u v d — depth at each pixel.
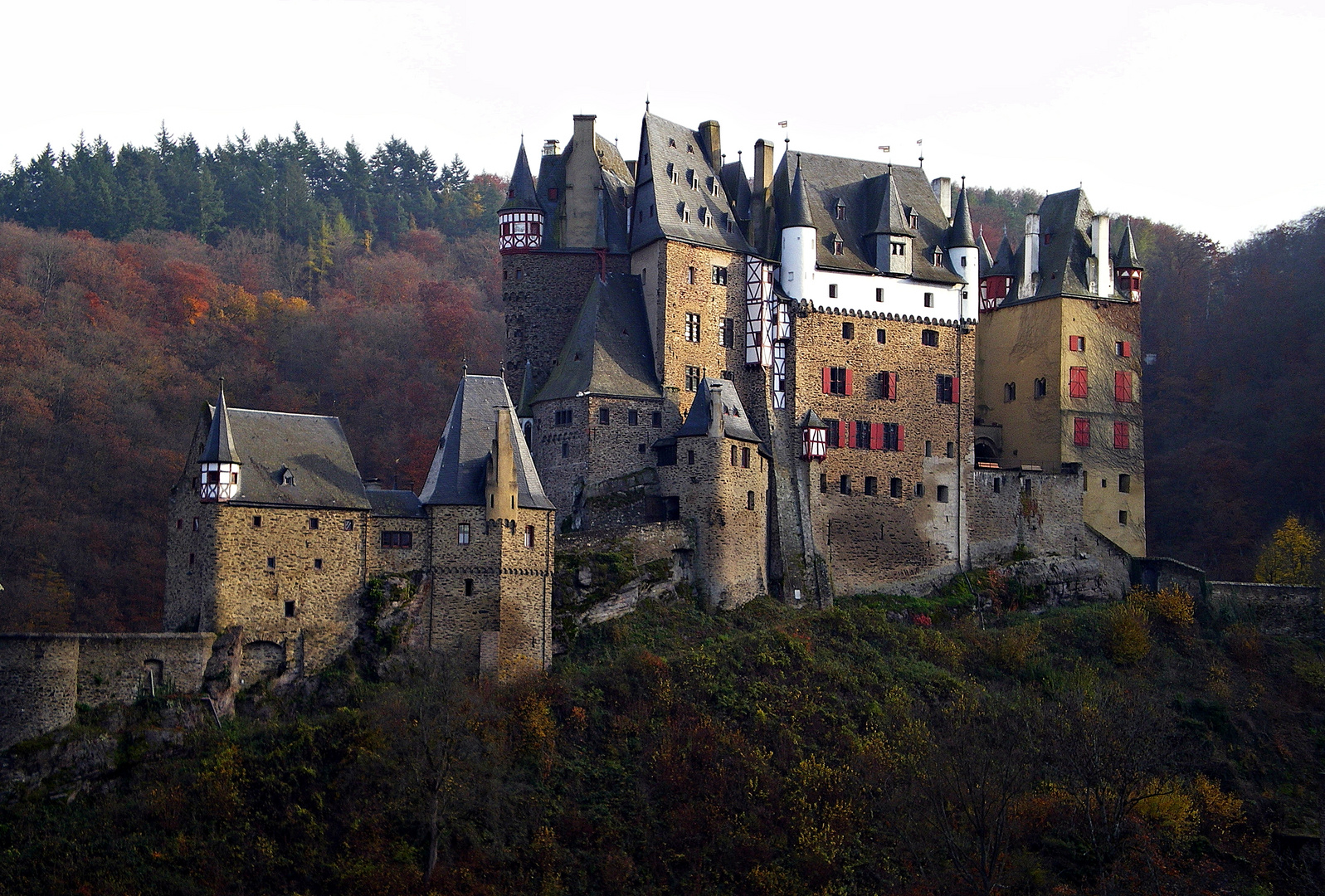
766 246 91.19
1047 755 72.69
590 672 71.88
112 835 60.00
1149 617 88.31
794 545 85.69
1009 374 98.12
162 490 102.06
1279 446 108.50
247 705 66.75
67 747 61.50
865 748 69.75
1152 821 70.25
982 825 62.97
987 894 61.47
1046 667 81.38
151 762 63.03
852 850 65.06
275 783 62.19
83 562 96.25
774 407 87.69
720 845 64.19
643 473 83.75
